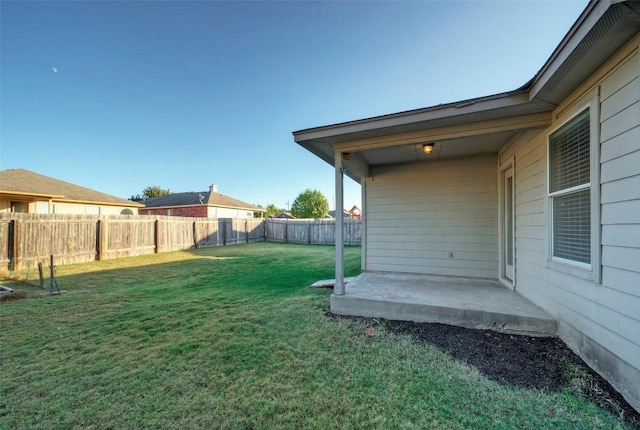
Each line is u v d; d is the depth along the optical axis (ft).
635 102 6.35
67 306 14.26
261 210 90.74
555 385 7.13
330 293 16.22
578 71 7.73
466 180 17.48
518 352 8.93
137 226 35.78
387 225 19.35
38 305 14.46
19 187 37.63
